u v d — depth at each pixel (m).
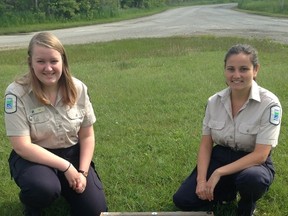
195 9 50.50
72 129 3.15
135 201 3.49
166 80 7.99
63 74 3.05
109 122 5.49
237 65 3.00
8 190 3.65
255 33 18.67
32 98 3.03
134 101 6.54
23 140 2.97
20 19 26.31
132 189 3.67
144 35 19.45
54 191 2.89
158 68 9.59
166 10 49.47
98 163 4.18
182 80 7.93
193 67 9.48
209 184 3.01
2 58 12.50
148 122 5.52
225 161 3.23
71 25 26.58
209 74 8.52
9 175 3.96
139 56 11.95
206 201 3.17
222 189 3.25
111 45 14.84
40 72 2.92
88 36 19.89
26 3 28.78
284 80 7.77
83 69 9.80
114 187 3.73
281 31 19.61
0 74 9.36
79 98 3.19
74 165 3.23
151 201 3.49
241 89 3.04
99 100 6.62
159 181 3.83
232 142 3.17
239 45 3.05
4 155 4.43
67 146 3.23
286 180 3.78
